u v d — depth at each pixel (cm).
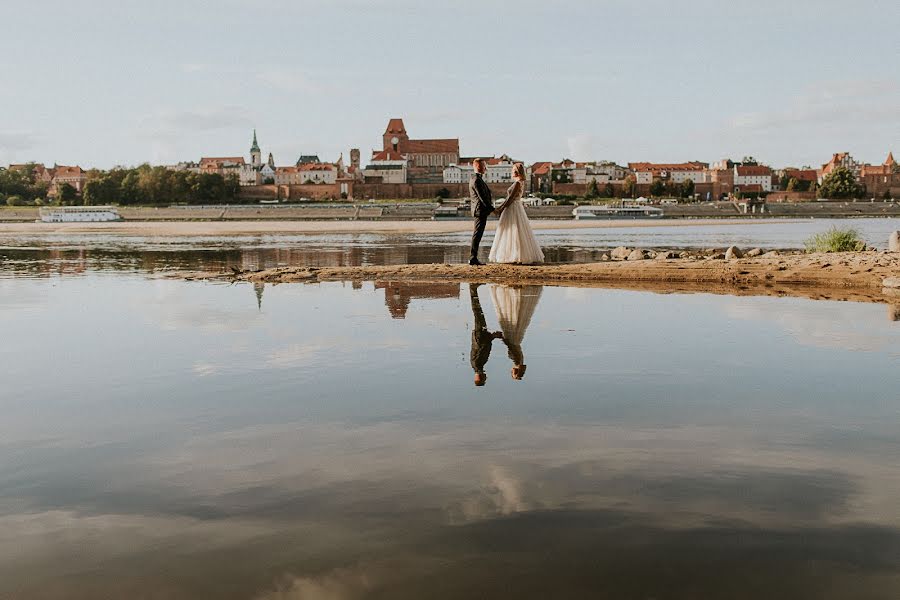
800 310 1066
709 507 359
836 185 18338
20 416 531
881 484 385
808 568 300
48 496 382
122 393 597
